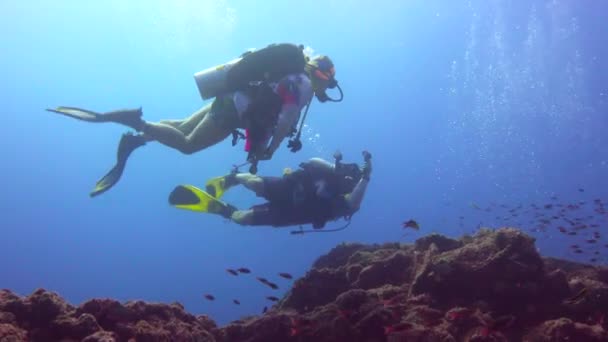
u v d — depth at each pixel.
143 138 4.77
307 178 5.45
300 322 4.31
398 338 3.74
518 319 4.31
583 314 4.26
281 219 5.57
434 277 4.66
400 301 4.65
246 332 4.68
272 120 4.20
